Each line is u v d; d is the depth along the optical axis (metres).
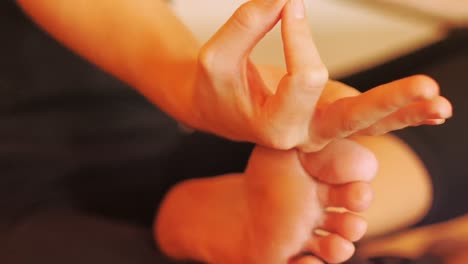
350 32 1.42
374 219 0.80
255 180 0.61
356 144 0.58
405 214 0.81
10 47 0.89
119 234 0.82
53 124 0.91
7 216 0.83
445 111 0.49
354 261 0.77
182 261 0.80
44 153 0.89
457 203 0.83
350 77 1.11
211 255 0.72
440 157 0.82
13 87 0.89
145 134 1.01
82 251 0.77
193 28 1.26
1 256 0.76
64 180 0.91
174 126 1.06
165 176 1.01
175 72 0.62
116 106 0.98
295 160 0.58
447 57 1.04
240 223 0.67
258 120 0.52
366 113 0.50
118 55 0.65
